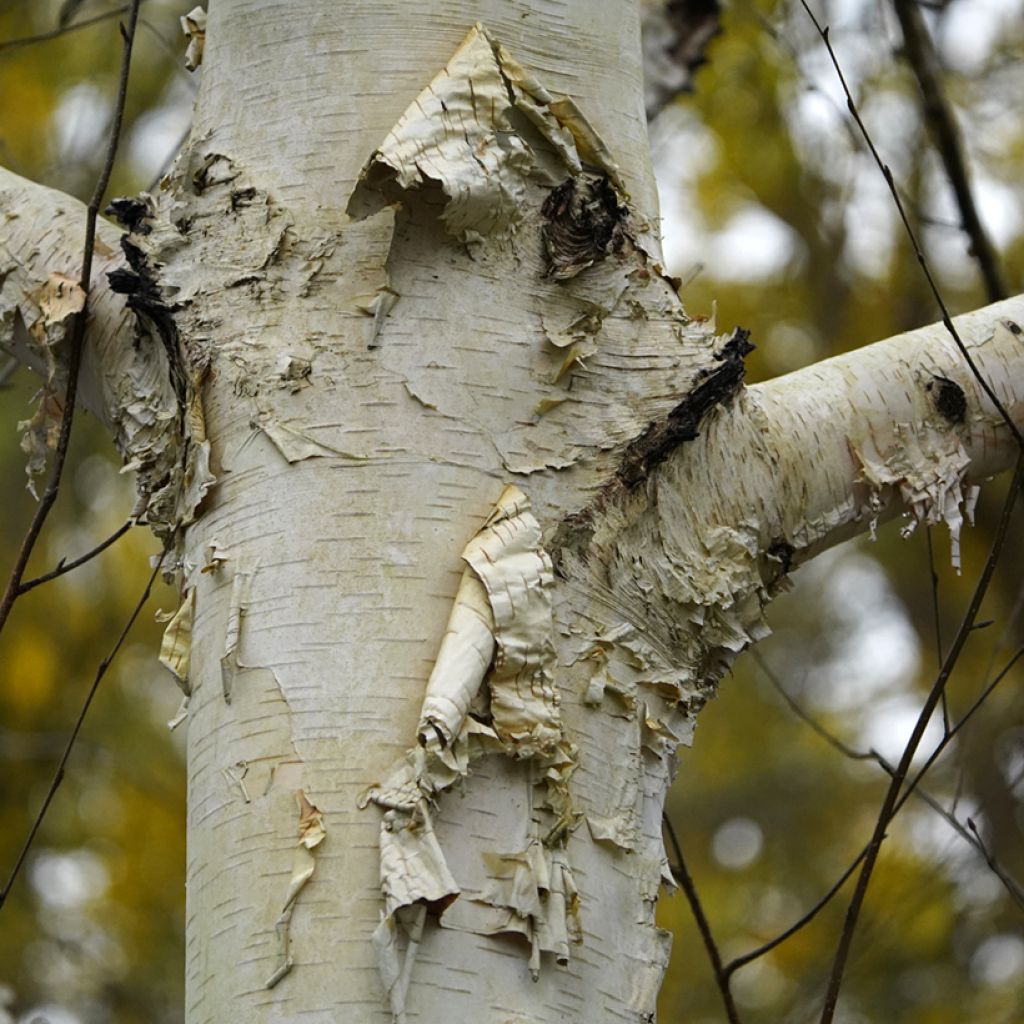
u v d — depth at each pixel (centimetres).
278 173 254
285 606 245
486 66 253
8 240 271
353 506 246
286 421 248
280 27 257
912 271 473
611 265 254
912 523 266
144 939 474
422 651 244
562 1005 241
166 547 256
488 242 251
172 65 457
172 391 258
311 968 239
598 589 250
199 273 254
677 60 365
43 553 478
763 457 261
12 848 475
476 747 242
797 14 434
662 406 254
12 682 479
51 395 271
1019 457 265
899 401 267
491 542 245
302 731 243
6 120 457
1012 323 272
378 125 254
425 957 239
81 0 320
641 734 249
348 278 251
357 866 240
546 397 250
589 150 256
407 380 248
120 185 450
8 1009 426
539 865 242
